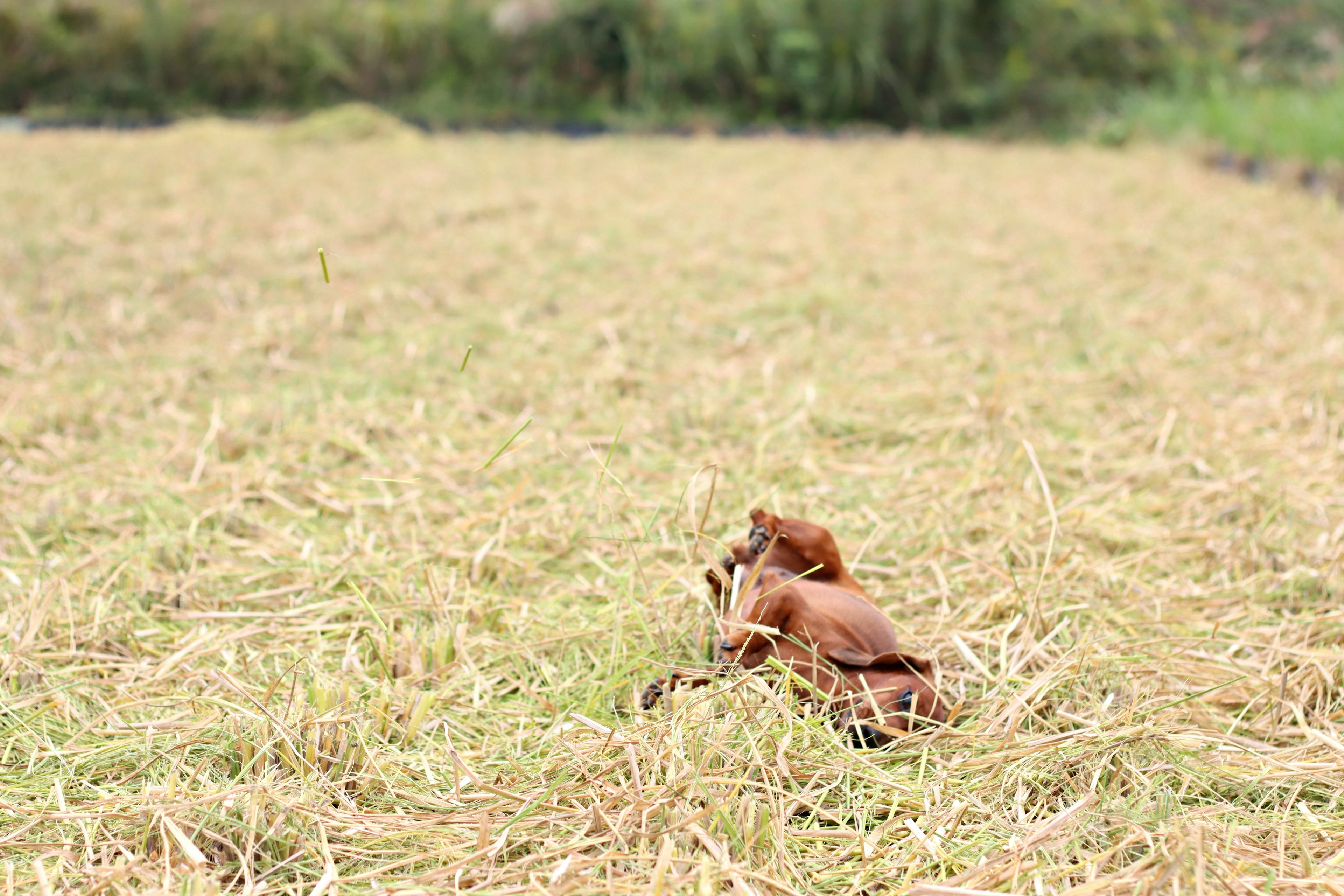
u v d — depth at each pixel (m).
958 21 17.78
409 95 18.33
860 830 2.46
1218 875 2.26
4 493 4.41
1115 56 18.11
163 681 3.13
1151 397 5.46
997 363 6.02
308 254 8.26
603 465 3.27
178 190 10.52
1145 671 3.12
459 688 3.12
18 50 17.77
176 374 5.80
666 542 3.91
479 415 5.37
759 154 14.12
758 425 5.16
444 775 2.71
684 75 18.09
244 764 2.64
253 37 17.95
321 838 2.41
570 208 10.16
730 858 2.36
